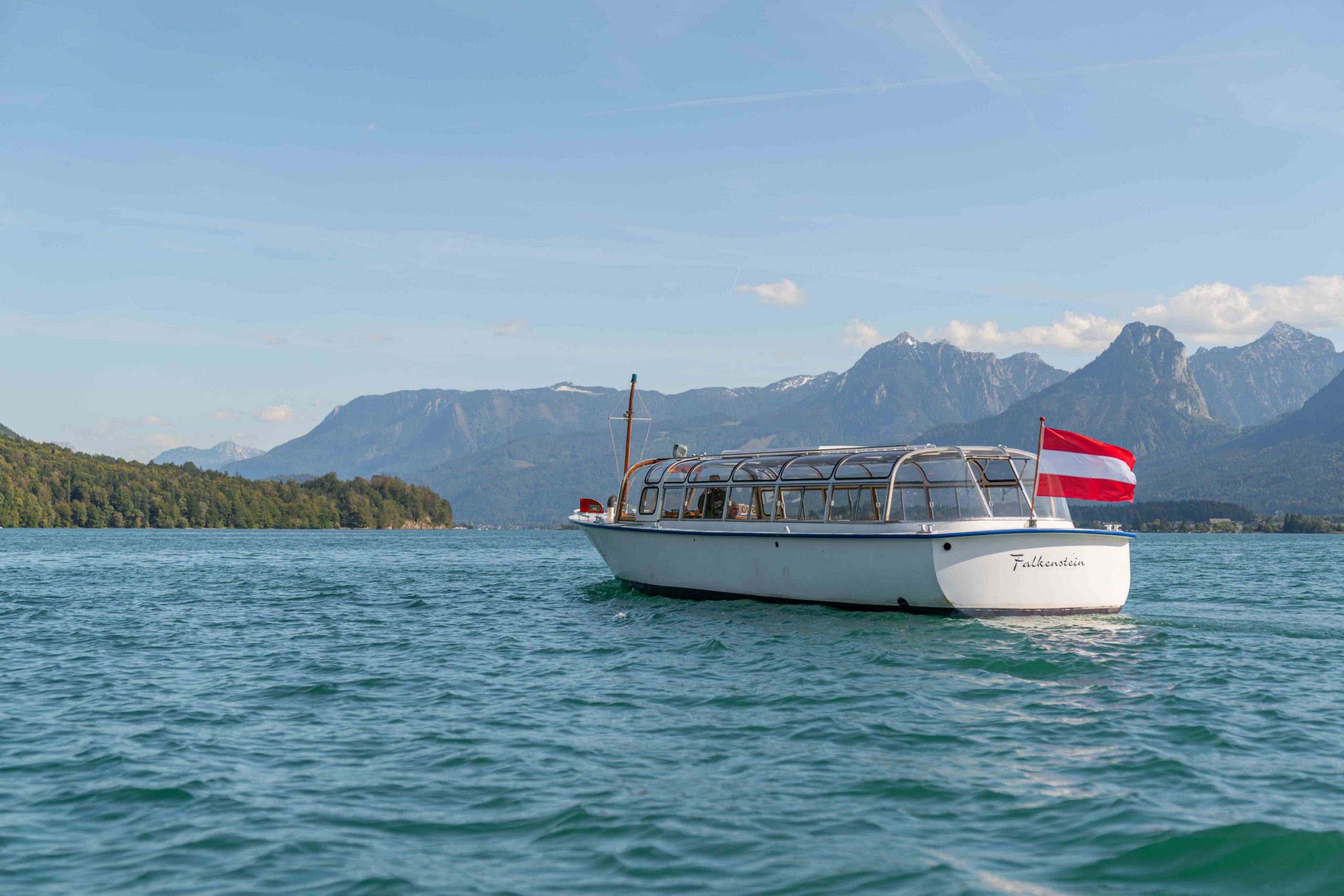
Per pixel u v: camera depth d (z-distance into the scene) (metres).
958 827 9.48
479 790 10.88
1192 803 10.07
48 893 8.20
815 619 23.45
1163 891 7.98
